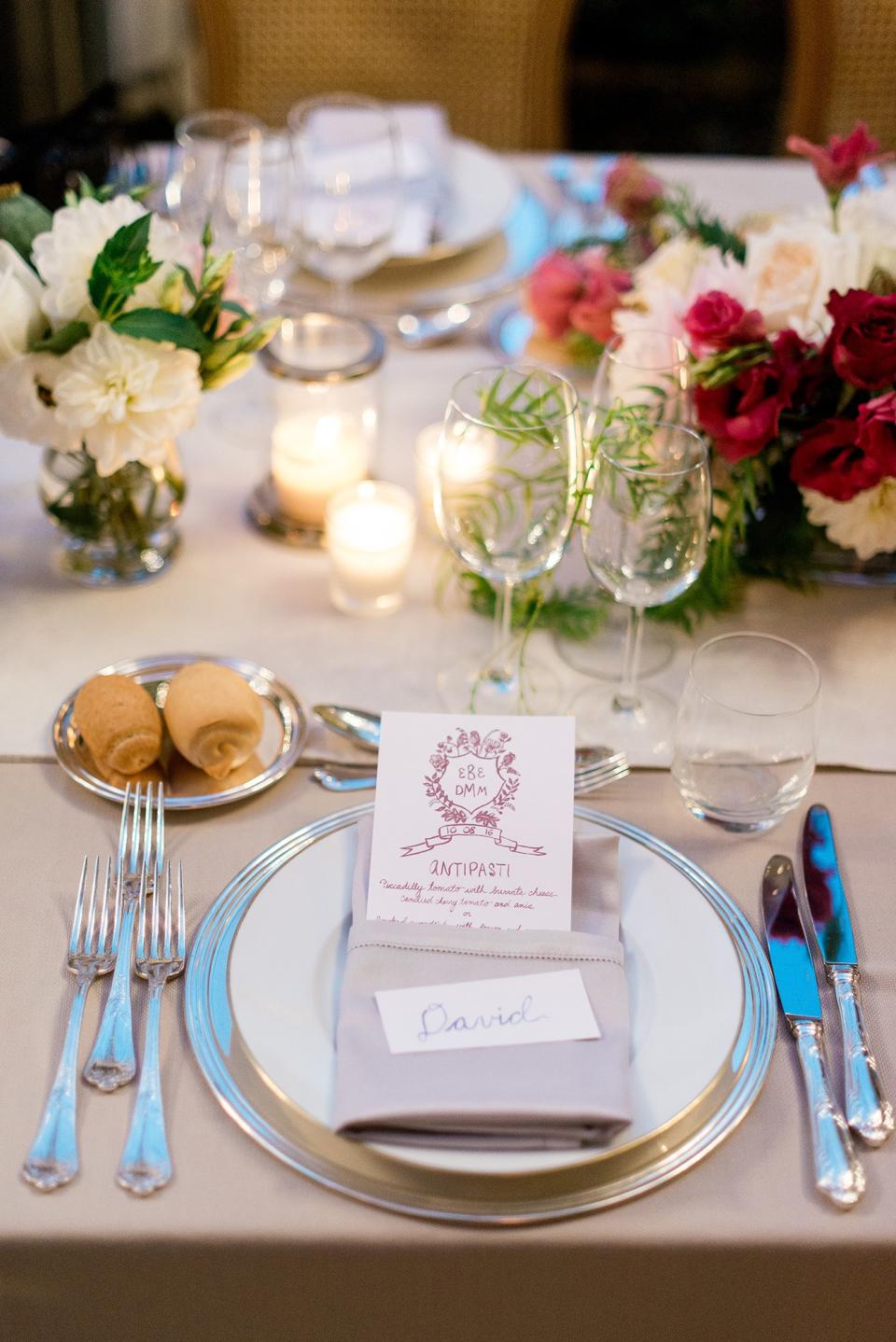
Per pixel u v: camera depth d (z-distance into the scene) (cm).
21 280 97
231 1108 71
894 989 81
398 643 111
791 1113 73
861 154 111
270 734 98
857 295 98
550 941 76
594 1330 71
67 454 108
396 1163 67
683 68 371
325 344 126
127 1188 67
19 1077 74
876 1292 69
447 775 83
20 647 108
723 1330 71
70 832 90
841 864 89
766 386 104
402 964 75
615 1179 68
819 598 117
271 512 125
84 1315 70
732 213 164
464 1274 67
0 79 147
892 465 99
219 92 215
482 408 96
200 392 105
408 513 115
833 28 206
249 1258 67
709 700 87
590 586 116
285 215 135
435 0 210
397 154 138
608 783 95
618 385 103
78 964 79
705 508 91
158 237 99
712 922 81
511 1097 68
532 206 170
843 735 101
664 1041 74
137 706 93
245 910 82
